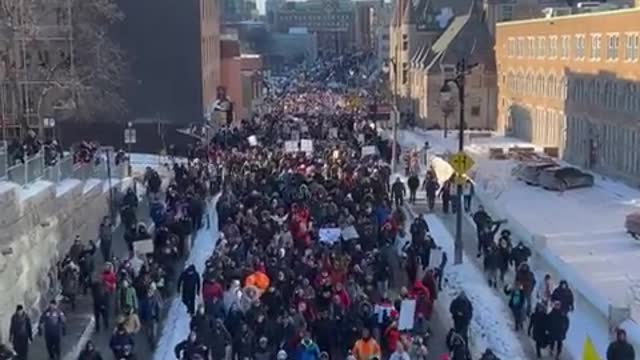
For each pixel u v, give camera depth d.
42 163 32.69
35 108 59.94
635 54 57.16
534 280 27.48
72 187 34.81
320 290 23.62
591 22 64.81
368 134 64.31
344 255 27.12
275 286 23.92
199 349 20.17
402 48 121.38
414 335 22.53
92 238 37.72
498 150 70.06
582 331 26.02
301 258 26.67
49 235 31.08
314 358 20.33
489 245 31.55
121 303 24.38
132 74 71.81
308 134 65.44
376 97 124.81
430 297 25.20
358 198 37.22
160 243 30.20
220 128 73.12
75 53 62.28
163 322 26.80
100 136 66.62
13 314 24.72
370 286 24.86
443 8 120.69
